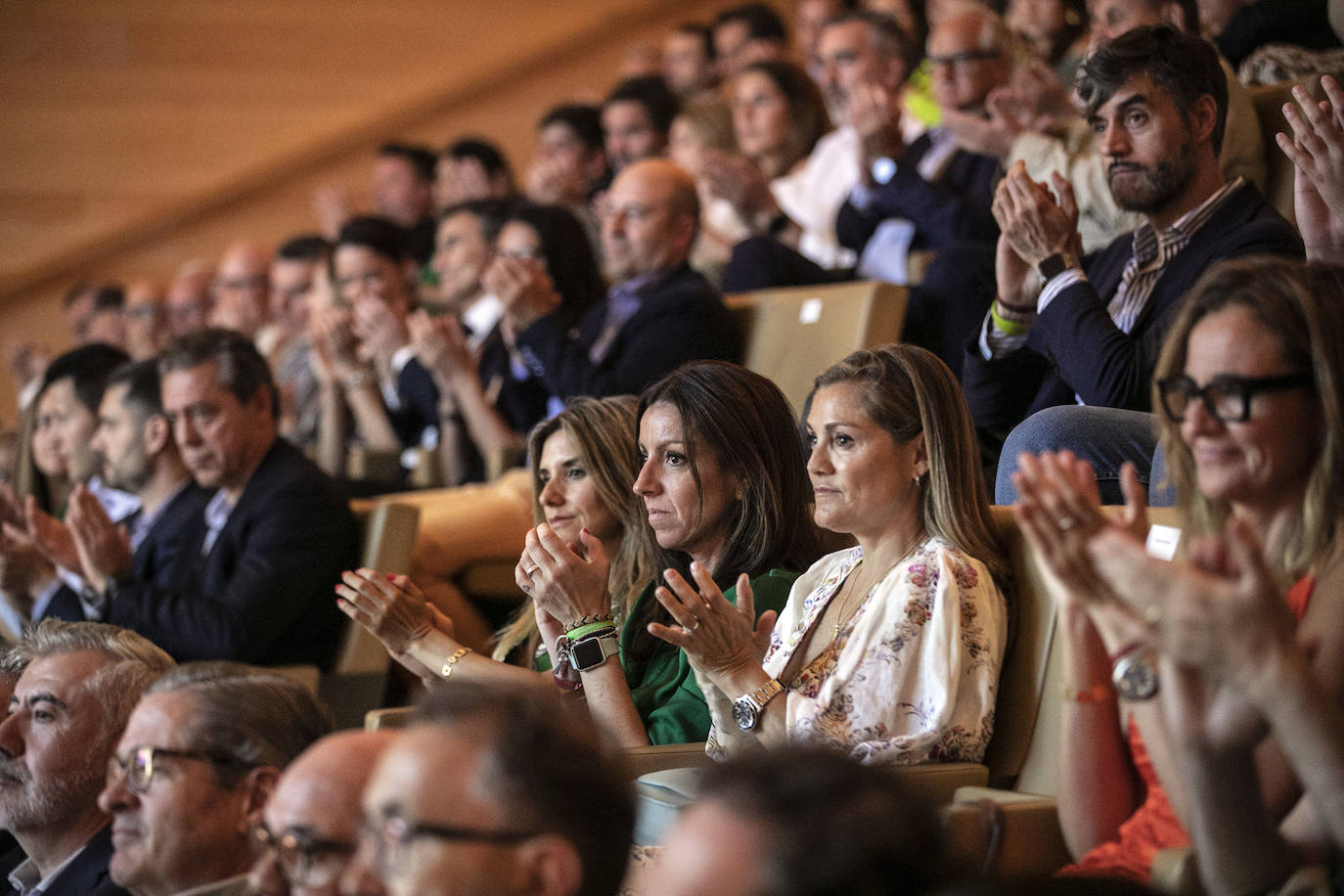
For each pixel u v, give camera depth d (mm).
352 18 23375
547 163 16344
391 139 23422
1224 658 3279
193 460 9508
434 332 11766
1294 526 4074
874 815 2650
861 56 13820
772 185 14422
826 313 9312
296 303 17016
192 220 23109
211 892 4672
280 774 4766
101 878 5730
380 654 9164
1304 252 7039
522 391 12109
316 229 23312
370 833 3291
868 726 4965
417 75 23484
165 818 4660
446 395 12273
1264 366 3951
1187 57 7184
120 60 22922
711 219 14805
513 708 3295
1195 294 4121
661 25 23672
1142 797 4352
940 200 10969
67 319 21672
